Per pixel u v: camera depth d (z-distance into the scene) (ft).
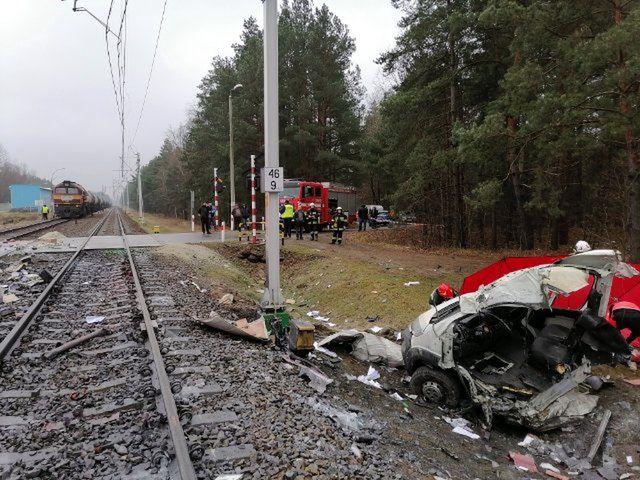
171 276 41.11
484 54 71.51
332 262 56.65
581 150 43.86
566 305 23.26
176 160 244.22
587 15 37.14
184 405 15.70
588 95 34.42
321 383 19.88
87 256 53.67
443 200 87.56
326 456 13.42
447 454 16.76
